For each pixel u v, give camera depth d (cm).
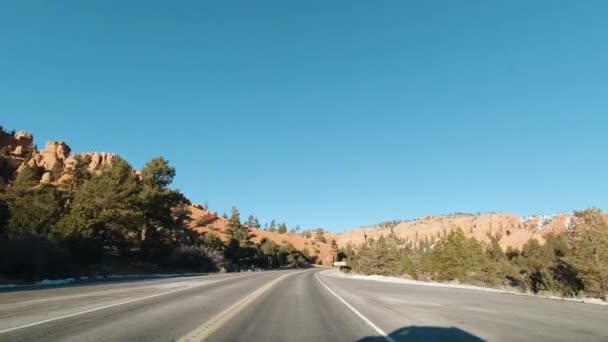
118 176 5697
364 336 1002
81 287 2441
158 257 6600
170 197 6550
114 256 5834
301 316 1373
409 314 1459
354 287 3244
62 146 13962
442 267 5262
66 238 3831
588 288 2688
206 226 15288
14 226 3638
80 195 5466
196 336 929
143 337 896
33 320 1073
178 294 2103
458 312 1516
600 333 1045
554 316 1392
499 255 8862
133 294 2022
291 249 16662
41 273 3066
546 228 16800
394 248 8281
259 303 1784
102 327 1002
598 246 2714
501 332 1065
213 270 7669
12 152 13538
